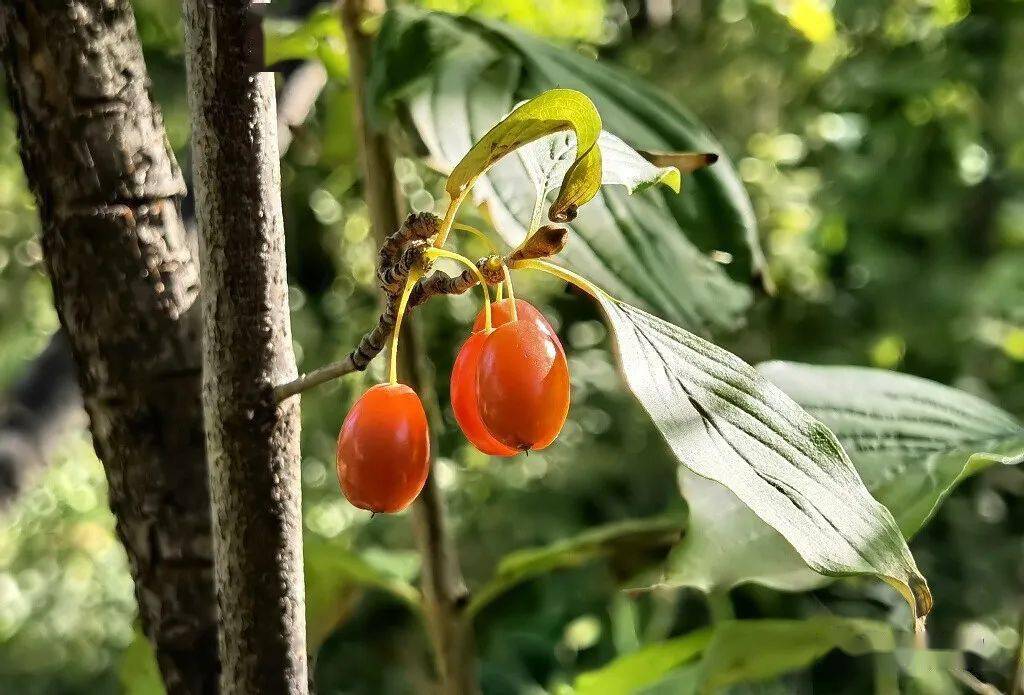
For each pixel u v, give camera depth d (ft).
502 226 1.22
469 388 1.02
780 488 0.95
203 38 1.01
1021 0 3.44
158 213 1.11
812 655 1.38
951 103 3.69
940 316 3.66
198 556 1.13
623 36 4.30
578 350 4.14
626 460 4.06
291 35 1.36
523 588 2.96
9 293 4.38
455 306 3.67
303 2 1.50
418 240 0.99
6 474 1.74
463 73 1.27
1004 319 3.74
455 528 4.00
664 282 1.28
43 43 1.07
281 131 1.46
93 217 1.09
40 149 1.08
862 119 3.85
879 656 1.58
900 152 3.70
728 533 1.22
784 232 4.25
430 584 1.33
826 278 4.00
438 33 1.30
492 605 2.90
